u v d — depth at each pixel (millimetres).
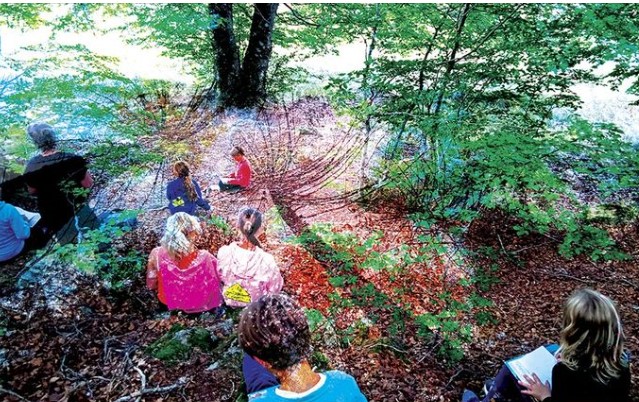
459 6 5926
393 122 5938
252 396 1555
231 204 6617
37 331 3654
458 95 5602
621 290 4805
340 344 3822
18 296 4047
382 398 3225
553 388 2088
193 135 8297
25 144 5102
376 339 3902
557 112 7637
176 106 9023
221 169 7621
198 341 3484
